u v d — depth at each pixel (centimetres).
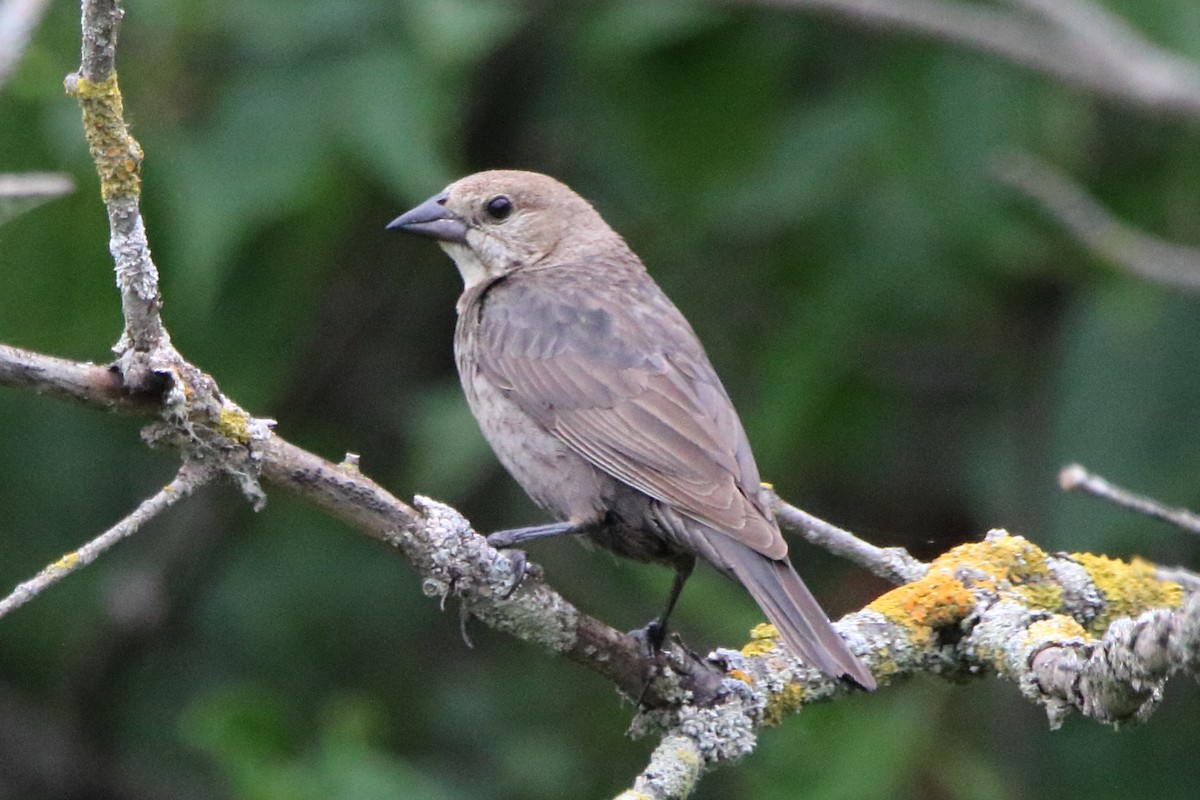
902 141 1200
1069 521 1157
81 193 1094
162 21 1107
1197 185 1249
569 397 909
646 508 864
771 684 760
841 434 1319
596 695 1289
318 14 1129
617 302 966
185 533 1320
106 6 615
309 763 1072
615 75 1255
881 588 1106
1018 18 1247
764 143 1235
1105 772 1200
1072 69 1166
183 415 661
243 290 1196
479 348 959
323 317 1356
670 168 1252
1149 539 1147
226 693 1157
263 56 1130
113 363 662
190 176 1105
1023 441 1278
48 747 1340
